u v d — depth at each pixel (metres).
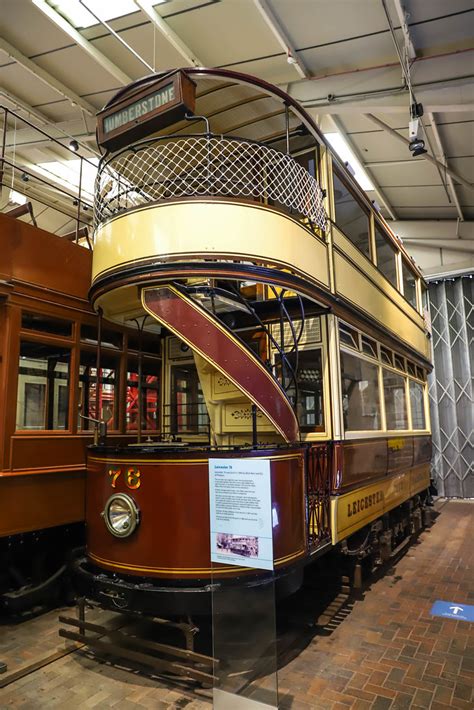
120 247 4.20
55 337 5.39
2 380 4.82
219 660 3.35
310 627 4.64
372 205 6.94
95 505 4.16
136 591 3.65
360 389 5.98
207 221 4.02
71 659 3.99
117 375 6.29
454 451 13.16
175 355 6.73
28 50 7.83
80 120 9.80
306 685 3.59
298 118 5.08
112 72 8.10
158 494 3.77
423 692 3.50
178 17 6.61
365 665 3.89
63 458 5.28
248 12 6.47
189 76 4.14
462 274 13.21
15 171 11.47
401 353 8.05
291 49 6.96
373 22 6.48
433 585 5.94
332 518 4.80
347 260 5.72
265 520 3.20
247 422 5.38
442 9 6.11
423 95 7.20
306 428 5.21
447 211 12.38
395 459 7.09
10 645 4.26
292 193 4.55
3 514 4.67
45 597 5.02
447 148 9.16
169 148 4.86
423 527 9.47
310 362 5.28
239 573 3.62
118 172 4.79
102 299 4.64
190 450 3.76
